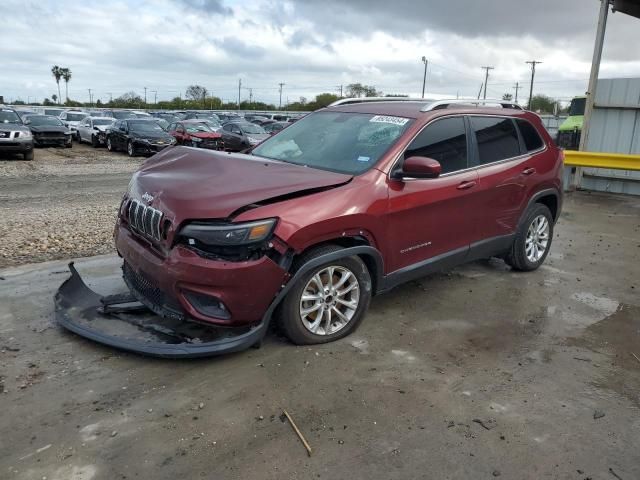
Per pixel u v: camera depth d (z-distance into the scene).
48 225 7.80
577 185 11.91
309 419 3.09
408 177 4.06
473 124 5.02
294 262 3.70
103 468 2.65
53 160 18.58
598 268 6.26
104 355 3.74
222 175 3.87
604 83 11.42
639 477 2.71
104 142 24.48
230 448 2.82
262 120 42.72
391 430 3.01
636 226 8.59
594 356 4.02
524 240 5.69
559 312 4.86
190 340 3.64
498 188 5.12
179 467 2.67
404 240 4.30
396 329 4.34
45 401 3.18
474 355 3.95
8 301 4.61
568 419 3.18
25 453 2.74
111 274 5.37
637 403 3.39
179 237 3.49
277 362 3.71
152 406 3.17
